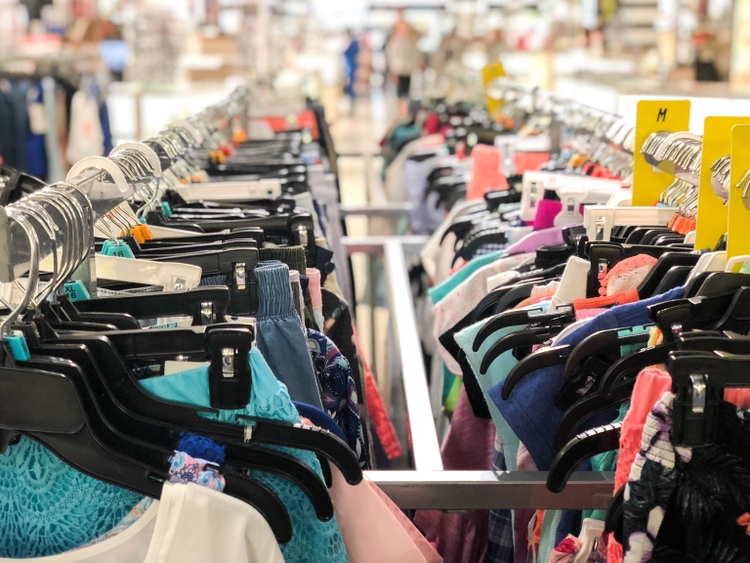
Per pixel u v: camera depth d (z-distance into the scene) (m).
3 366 0.75
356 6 12.28
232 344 0.77
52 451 0.76
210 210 1.72
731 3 6.47
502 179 2.50
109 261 1.07
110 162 1.03
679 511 0.76
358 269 3.45
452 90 4.95
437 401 1.87
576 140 2.41
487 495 0.99
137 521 0.78
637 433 0.79
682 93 3.16
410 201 3.17
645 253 1.16
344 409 1.19
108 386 0.78
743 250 0.98
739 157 0.97
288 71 7.30
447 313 1.56
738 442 0.74
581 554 0.92
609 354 1.02
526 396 1.02
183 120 1.75
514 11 10.20
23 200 0.79
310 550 0.84
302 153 3.01
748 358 0.73
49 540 0.84
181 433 0.79
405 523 0.95
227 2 9.06
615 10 8.59
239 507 0.74
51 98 5.39
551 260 1.44
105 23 8.09
